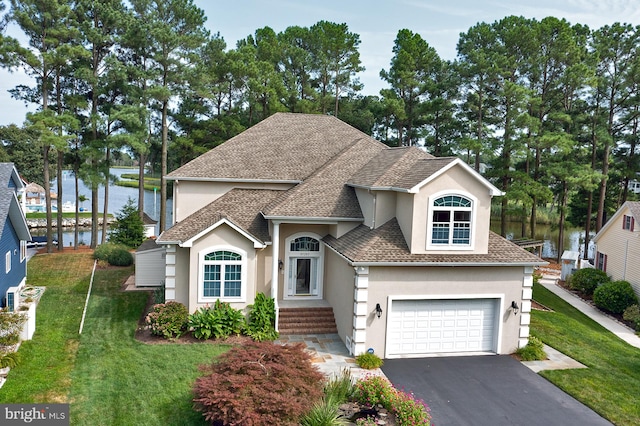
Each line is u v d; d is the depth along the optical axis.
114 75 35.84
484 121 44.94
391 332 18.91
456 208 19.19
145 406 13.91
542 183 44.25
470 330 19.72
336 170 24.34
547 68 43.19
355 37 55.44
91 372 16.00
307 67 55.69
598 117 41.00
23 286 25.98
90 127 36.66
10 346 17.09
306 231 23.03
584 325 24.67
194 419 13.27
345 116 54.69
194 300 20.28
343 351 19.08
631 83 38.72
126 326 20.56
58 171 37.06
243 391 12.23
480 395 15.93
